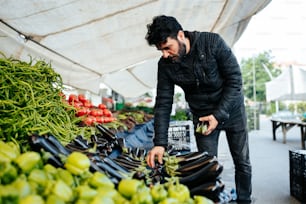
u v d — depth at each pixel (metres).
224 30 5.31
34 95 1.95
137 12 3.36
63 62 4.25
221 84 2.53
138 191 1.09
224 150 8.11
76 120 2.59
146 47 5.29
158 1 3.24
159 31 2.00
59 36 3.17
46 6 2.39
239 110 2.68
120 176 1.39
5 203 0.90
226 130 2.76
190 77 2.46
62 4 2.43
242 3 3.94
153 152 1.92
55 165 1.26
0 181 1.03
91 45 3.98
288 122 10.34
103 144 2.22
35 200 0.92
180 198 1.12
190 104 2.72
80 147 1.70
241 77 2.49
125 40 4.38
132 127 4.32
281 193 4.47
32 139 1.33
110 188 1.12
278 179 5.32
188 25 4.80
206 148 2.69
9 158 1.17
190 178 1.51
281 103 37.94
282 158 7.55
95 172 1.28
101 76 6.44
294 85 13.47
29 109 1.77
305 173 3.96
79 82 5.93
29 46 3.09
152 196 1.08
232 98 2.41
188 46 2.35
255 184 5.00
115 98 18.25
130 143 3.34
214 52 2.36
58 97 2.26
